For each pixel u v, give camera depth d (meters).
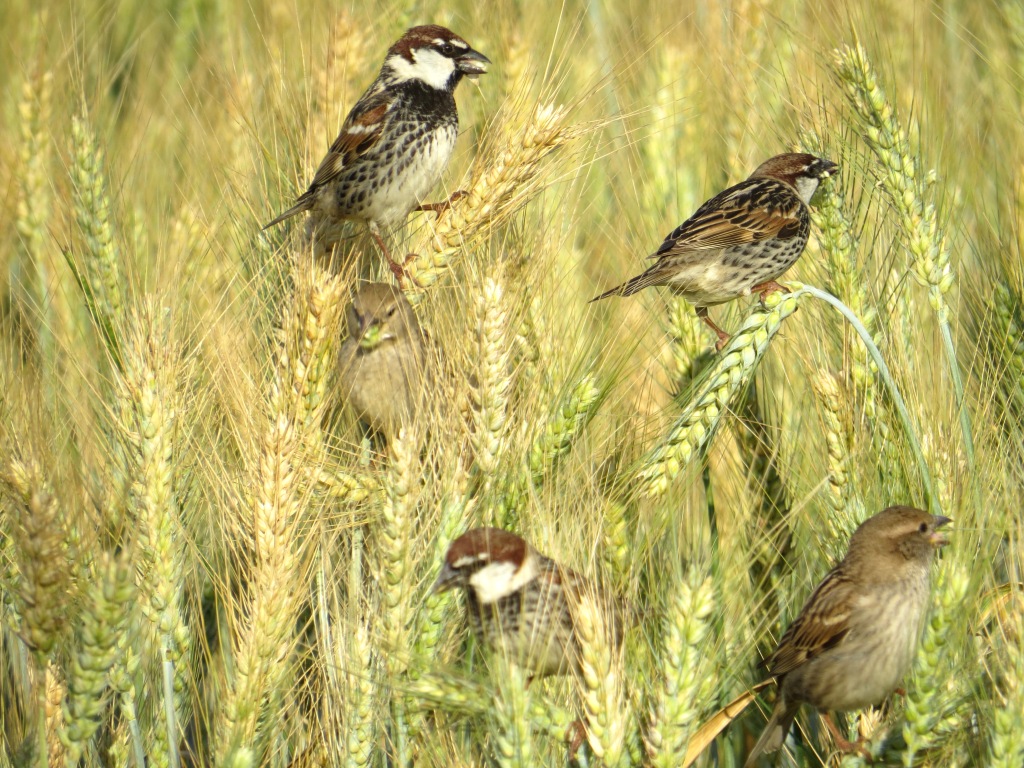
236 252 12.60
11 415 9.59
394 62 13.16
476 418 9.46
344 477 10.41
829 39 13.26
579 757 7.94
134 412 9.39
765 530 10.10
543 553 8.89
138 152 15.85
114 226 12.27
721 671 8.56
